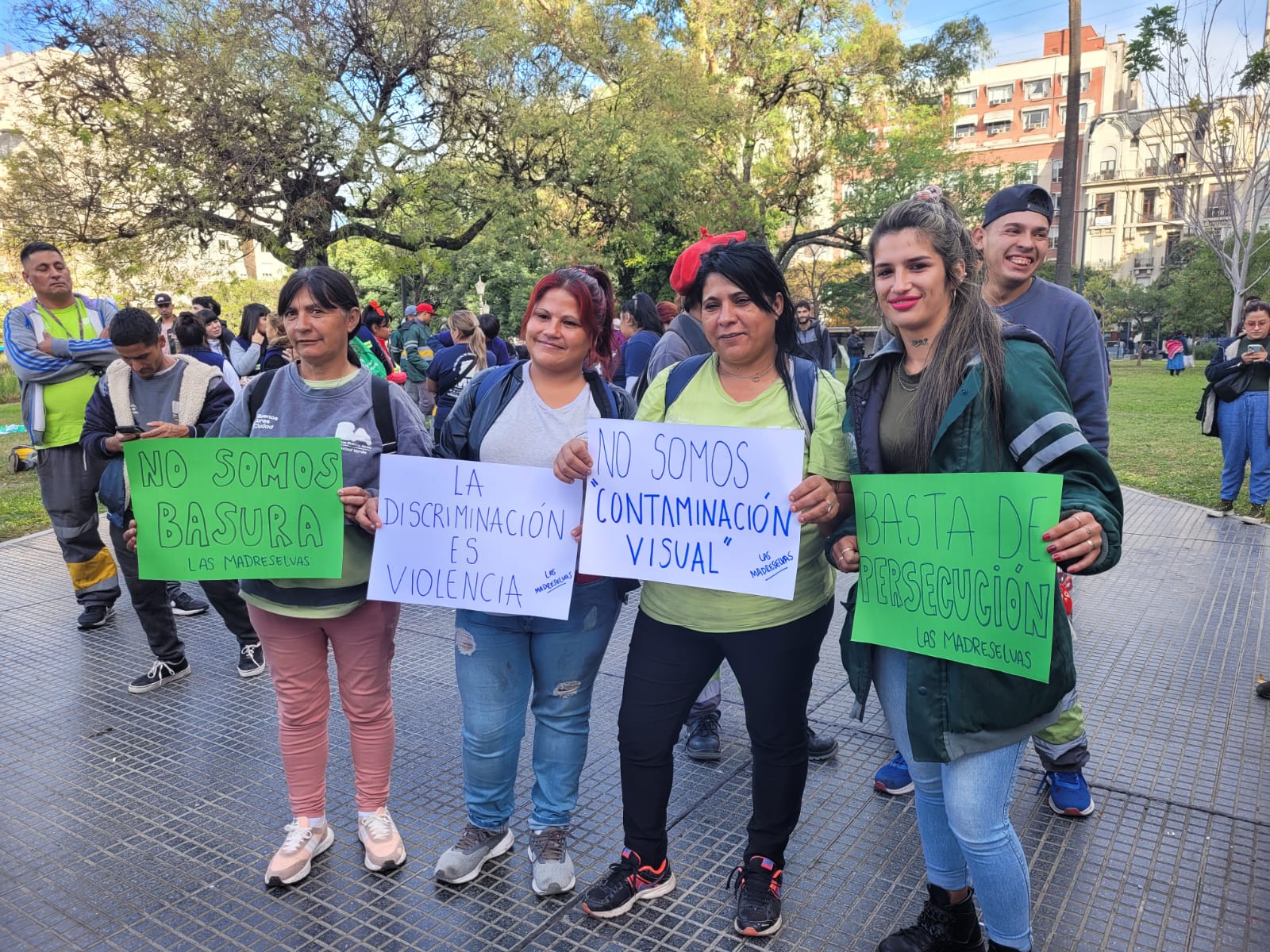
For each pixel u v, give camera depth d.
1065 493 1.71
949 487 1.79
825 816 2.86
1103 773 3.06
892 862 2.60
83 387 4.52
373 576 2.38
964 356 1.78
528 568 2.31
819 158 24.81
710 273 2.10
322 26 14.38
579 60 17.58
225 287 16.62
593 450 2.21
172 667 4.04
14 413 16.41
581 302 2.25
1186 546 6.19
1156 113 26.77
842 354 2.38
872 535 1.94
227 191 13.80
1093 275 55.41
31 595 5.40
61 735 3.50
